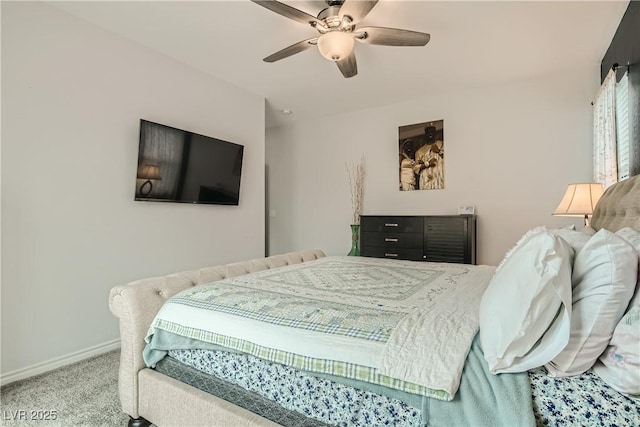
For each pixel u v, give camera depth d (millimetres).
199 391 1347
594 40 2791
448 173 4102
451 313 1197
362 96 4156
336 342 1062
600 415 754
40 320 2207
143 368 1517
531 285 844
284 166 5434
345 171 4855
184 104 3219
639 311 776
